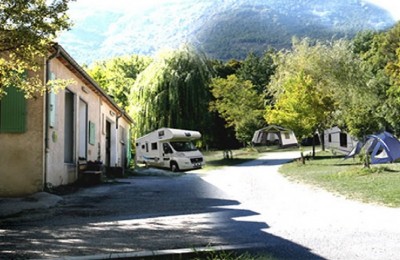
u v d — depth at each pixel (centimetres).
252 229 702
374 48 4700
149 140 2830
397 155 2261
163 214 883
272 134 4916
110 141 2412
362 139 1967
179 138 2694
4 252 557
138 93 3391
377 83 3750
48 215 878
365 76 3809
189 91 3366
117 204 1038
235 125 4109
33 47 853
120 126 2656
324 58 3584
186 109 3344
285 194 1230
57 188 1298
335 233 656
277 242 601
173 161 2612
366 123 1922
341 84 3566
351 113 1983
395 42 4388
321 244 585
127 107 3759
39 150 1171
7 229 721
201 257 537
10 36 820
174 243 604
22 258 528
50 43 909
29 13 808
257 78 5484
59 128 1343
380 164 2166
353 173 1709
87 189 1377
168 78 3338
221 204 1034
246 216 843
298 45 3744
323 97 2680
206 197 1183
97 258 524
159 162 2708
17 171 1162
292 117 2650
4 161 1159
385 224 728
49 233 684
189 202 1075
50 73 1217
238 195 1229
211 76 3700
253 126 4069
